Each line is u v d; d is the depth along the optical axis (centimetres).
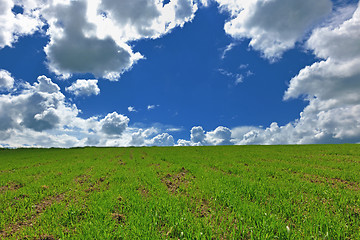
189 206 766
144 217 641
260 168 1739
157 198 877
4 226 653
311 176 1453
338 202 770
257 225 577
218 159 2581
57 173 1725
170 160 2591
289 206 717
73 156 3616
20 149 5531
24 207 820
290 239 498
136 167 2017
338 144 4806
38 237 559
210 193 941
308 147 4238
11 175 1681
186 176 1434
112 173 1677
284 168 1789
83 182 1352
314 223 581
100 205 785
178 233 547
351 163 2062
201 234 515
